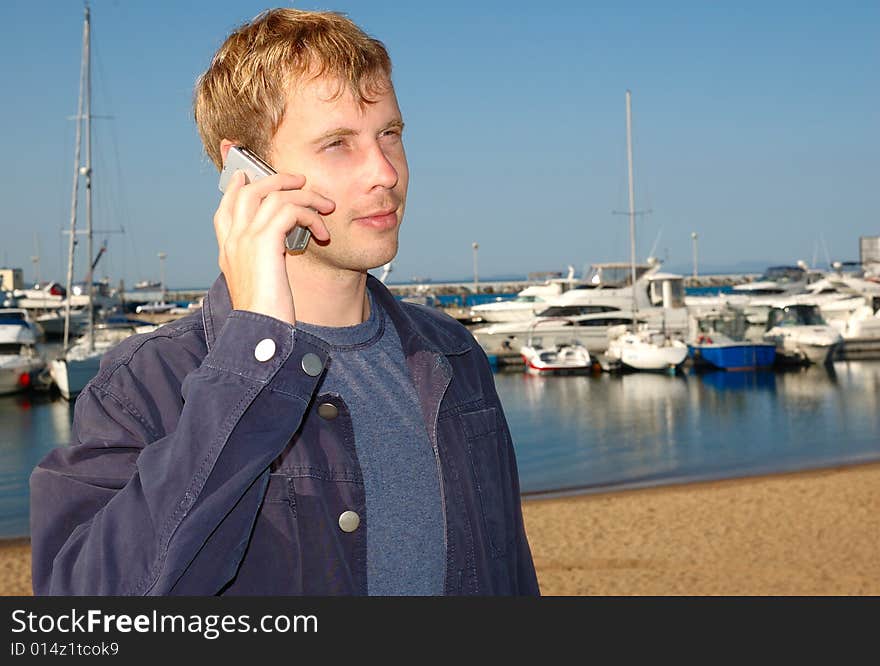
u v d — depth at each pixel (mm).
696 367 39156
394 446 1601
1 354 35344
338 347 1626
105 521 1297
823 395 31922
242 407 1310
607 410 29453
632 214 44469
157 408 1465
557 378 37031
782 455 21500
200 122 1673
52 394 34094
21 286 88562
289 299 1375
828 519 13539
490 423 1807
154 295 126500
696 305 44562
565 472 20141
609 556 11719
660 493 16344
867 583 10000
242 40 1592
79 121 34219
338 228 1529
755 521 13609
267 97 1523
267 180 1420
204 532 1263
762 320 43031
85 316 49438
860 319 42844
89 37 34219
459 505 1638
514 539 1830
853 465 19469
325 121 1504
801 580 10219
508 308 48656
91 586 1256
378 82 1556
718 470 19672
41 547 1390
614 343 38469
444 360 1699
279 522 1475
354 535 1520
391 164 1559
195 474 1275
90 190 34656
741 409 29250
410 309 1836
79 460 1420
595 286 45000
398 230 1595
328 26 1556
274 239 1377
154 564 1253
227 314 1538
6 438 26234
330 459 1525
